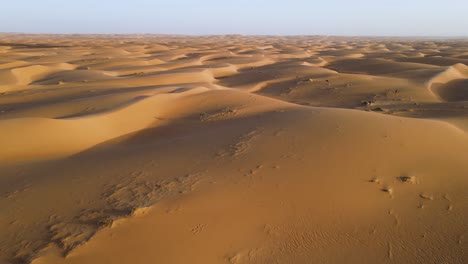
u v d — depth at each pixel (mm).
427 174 6961
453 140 8656
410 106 17672
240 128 10086
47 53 50531
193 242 4875
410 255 4930
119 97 16266
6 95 19750
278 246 4957
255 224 5367
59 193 6418
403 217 5695
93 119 11859
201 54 57125
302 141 8469
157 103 14703
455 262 4824
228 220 5410
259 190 6301
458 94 22531
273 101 15852
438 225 5531
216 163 7582
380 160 7426
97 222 5270
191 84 23688
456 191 6434
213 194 6137
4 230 5172
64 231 5074
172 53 56812
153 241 4828
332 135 8695
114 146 10336
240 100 15891
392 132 8875
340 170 7012
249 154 7945
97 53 52844
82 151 9883
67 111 14266
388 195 6246
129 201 5957
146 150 9055
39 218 5504
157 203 5797
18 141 9414
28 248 4695
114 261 4438
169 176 7016
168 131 12086
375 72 35344
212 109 14594
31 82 28141
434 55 51250
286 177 6754
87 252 4574
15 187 6770
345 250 4973
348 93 22172
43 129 10195
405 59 45000
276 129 9500
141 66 37719
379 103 19062
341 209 5820
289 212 5691
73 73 29984
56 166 8070
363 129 9055
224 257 4676
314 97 22047
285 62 44469
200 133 10539
